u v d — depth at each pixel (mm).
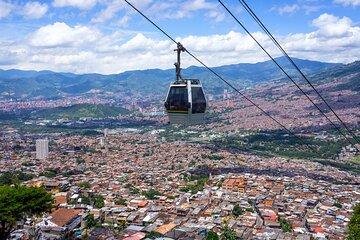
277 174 165250
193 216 99188
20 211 41562
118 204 110625
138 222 93812
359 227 42781
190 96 35344
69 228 83438
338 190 135375
